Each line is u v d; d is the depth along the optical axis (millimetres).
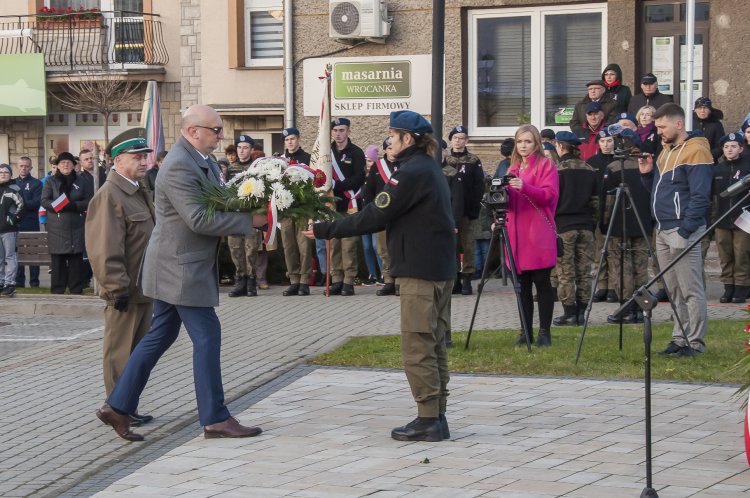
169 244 8562
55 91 30703
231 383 10703
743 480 7266
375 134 20719
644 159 12414
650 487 6836
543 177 11703
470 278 16359
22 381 11359
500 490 7105
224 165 17422
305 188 8562
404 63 20469
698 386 10117
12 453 8586
